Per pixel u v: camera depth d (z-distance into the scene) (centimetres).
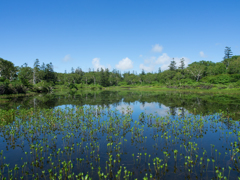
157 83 8362
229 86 4266
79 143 881
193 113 1534
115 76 12444
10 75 5512
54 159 712
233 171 604
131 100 2702
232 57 8556
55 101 2636
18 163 684
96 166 651
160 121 1284
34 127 1082
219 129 1075
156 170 612
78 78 10238
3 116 1341
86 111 1666
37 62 8212
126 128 1141
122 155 742
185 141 892
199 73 6556
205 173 595
